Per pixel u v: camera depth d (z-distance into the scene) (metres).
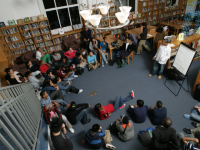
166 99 4.14
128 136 3.00
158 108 3.28
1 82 4.80
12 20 6.26
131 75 5.34
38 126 2.40
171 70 4.79
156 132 2.29
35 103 2.90
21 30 6.54
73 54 6.25
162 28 6.91
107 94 4.57
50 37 7.25
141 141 3.08
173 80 4.80
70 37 7.39
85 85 5.08
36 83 4.56
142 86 4.74
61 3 7.34
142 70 5.55
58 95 4.02
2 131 2.03
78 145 3.14
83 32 7.22
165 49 4.45
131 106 3.94
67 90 4.52
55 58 6.16
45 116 2.80
